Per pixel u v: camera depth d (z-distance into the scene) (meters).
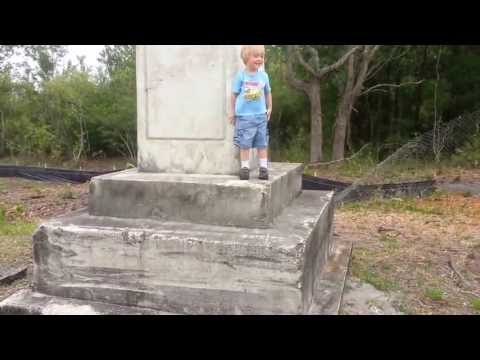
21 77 25.70
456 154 16.66
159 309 3.49
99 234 3.56
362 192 10.99
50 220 3.84
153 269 3.49
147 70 3.99
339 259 5.38
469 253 6.25
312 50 17.83
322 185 11.84
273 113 21.56
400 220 8.64
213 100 3.91
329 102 21.36
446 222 8.42
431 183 11.40
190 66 3.91
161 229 3.53
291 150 20.53
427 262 5.77
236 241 3.31
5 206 10.53
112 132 22.64
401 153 17.08
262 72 3.82
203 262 3.38
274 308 3.28
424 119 21.11
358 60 18.64
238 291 3.33
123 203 3.84
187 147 4.01
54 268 3.70
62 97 22.89
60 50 27.39
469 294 4.68
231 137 3.92
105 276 3.60
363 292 4.58
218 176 3.93
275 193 3.92
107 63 26.59
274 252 3.24
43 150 23.05
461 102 19.92
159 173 4.09
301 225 3.75
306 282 3.43
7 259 5.62
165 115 4.01
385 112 21.81
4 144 23.98
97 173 15.23
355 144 21.66
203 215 3.67
